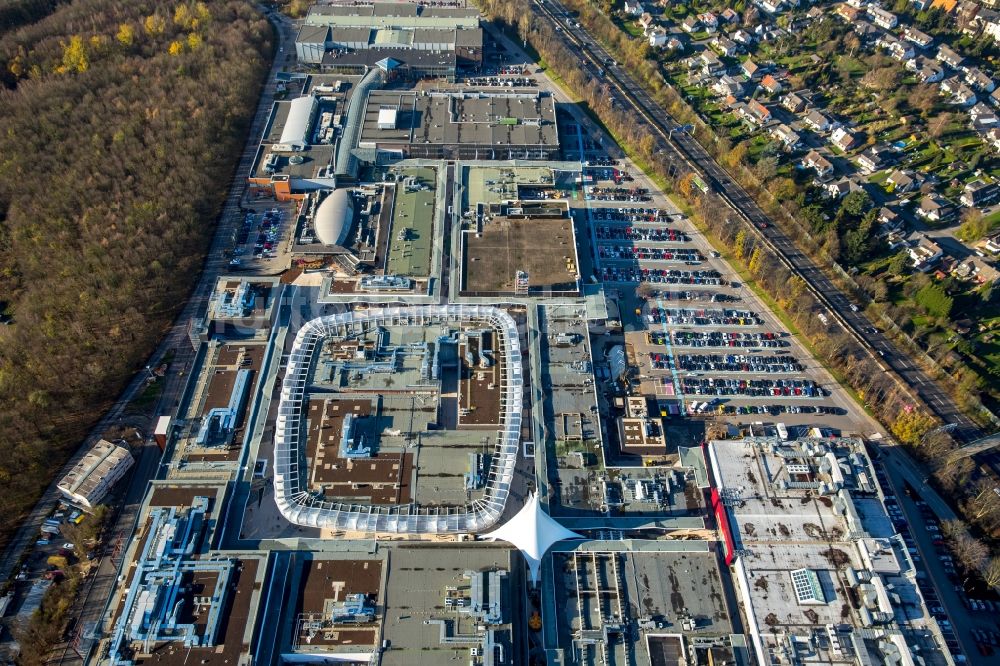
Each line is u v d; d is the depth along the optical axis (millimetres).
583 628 150500
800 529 164875
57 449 180750
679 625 151250
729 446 180125
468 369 194750
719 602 154625
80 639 149750
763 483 173000
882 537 163375
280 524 167000
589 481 174875
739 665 145875
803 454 178125
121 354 198625
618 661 146375
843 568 158500
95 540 166250
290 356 192750
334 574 154875
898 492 183125
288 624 147750
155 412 191500
